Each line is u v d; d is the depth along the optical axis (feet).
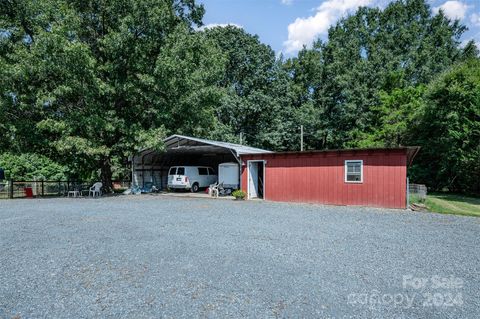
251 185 57.11
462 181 74.38
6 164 84.28
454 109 70.08
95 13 62.23
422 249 20.58
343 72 111.75
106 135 62.39
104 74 62.95
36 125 54.70
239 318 11.41
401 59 120.57
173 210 39.42
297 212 38.01
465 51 128.16
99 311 11.98
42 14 55.21
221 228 27.35
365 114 102.63
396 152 42.14
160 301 12.82
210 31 113.70
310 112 110.93
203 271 16.28
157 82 62.75
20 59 53.06
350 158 45.60
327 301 12.82
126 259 18.26
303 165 50.01
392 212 38.34
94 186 63.87
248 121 114.01
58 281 15.02
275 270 16.46
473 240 23.20
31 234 24.86
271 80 114.93
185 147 64.18
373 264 17.46
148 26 61.31
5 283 14.80
